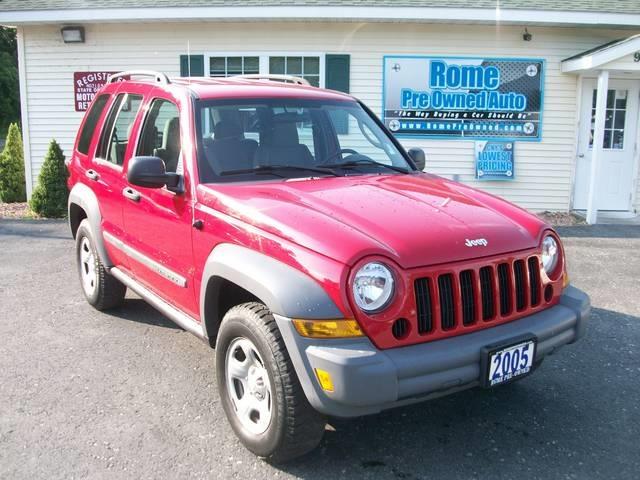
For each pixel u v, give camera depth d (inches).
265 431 124.3
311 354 110.0
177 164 157.6
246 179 150.3
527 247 131.0
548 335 128.4
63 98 464.8
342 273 110.5
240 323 124.6
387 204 133.5
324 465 128.3
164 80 175.5
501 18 413.4
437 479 123.9
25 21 432.5
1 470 124.6
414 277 114.5
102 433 139.4
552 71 446.3
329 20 425.4
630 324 215.3
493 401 157.6
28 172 476.4
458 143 452.4
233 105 162.6
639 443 137.7
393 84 443.8
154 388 161.9
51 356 181.9
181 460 129.3
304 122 170.6
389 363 109.2
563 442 138.0
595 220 424.2
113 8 423.5
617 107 452.4
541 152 455.2
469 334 120.6
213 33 443.5
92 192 207.0
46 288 251.8
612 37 443.2
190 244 146.1
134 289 183.6
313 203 131.6
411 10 411.5
